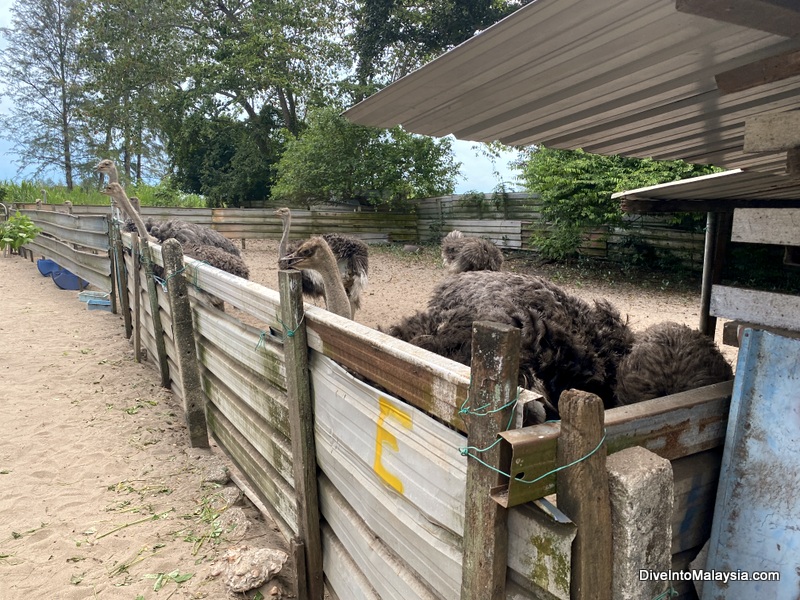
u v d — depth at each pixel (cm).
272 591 289
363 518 212
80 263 1001
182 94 2373
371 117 228
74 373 615
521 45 148
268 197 2386
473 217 1697
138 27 2641
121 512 363
